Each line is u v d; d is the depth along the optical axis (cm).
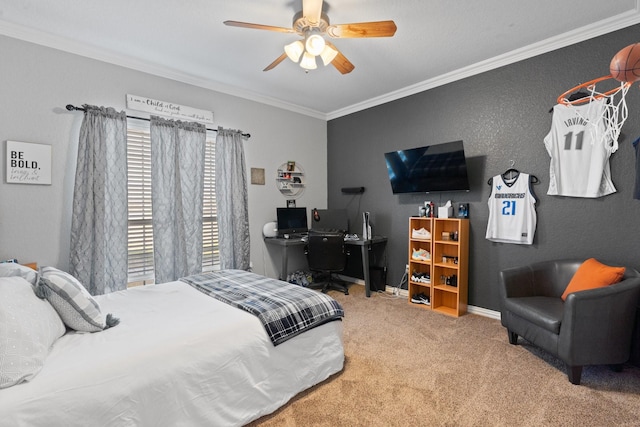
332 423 167
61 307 154
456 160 328
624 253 245
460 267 324
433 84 363
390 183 415
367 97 423
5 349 113
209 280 261
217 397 153
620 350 199
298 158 463
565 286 255
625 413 173
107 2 219
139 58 305
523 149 298
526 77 295
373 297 395
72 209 276
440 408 179
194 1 219
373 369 221
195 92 355
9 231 251
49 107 267
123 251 297
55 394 113
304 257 471
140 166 321
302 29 220
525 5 225
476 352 245
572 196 269
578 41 263
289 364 184
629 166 242
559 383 202
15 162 252
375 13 234
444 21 245
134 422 127
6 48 248
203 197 354
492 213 317
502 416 172
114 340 147
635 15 234
